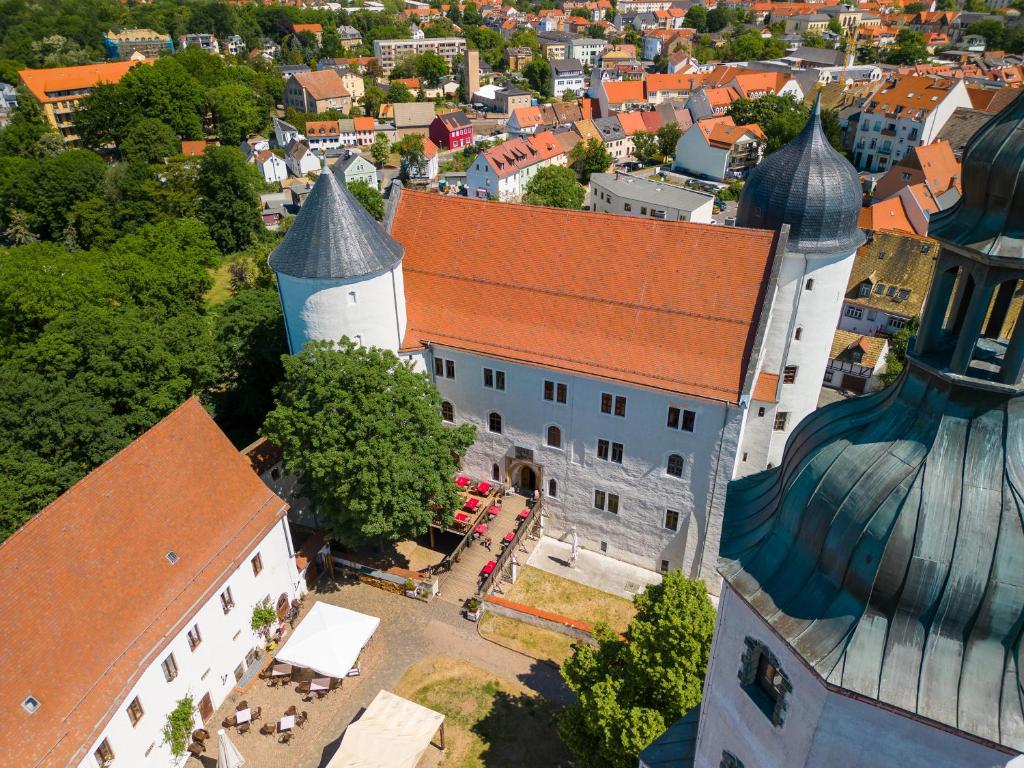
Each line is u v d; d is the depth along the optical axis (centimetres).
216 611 3250
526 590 4112
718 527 3931
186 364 5000
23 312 6094
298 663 3375
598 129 15112
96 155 11044
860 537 1155
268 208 11819
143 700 2847
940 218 1139
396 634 3791
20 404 4262
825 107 14950
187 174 10438
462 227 4316
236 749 3005
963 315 1173
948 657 1119
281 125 16350
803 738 1309
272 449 4253
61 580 2742
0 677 2466
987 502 1080
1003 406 1093
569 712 2758
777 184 3828
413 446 3838
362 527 3606
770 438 4284
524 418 4244
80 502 2906
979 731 1059
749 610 1396
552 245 4094
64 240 10150
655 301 3809
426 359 4338
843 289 4025
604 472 4138
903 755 1196
